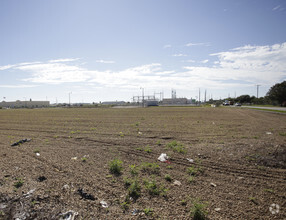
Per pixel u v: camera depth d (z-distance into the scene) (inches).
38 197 195.2
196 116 1135.0
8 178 240.7
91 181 234.7
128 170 270.1
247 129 620.1
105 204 187.5
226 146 364.5
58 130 637.3
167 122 831.7
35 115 1353.3
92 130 624.7
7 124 834.8
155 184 224.8
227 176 251.8
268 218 171.0
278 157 296.5
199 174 258.1
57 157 330.0
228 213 177.0
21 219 164.4
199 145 389.4
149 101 3447.3
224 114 1277.1
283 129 609.3
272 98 2763.3
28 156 336.2
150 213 175.2
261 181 237.3
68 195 202.1
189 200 196.5
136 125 733.9
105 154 346.9
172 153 341.1
